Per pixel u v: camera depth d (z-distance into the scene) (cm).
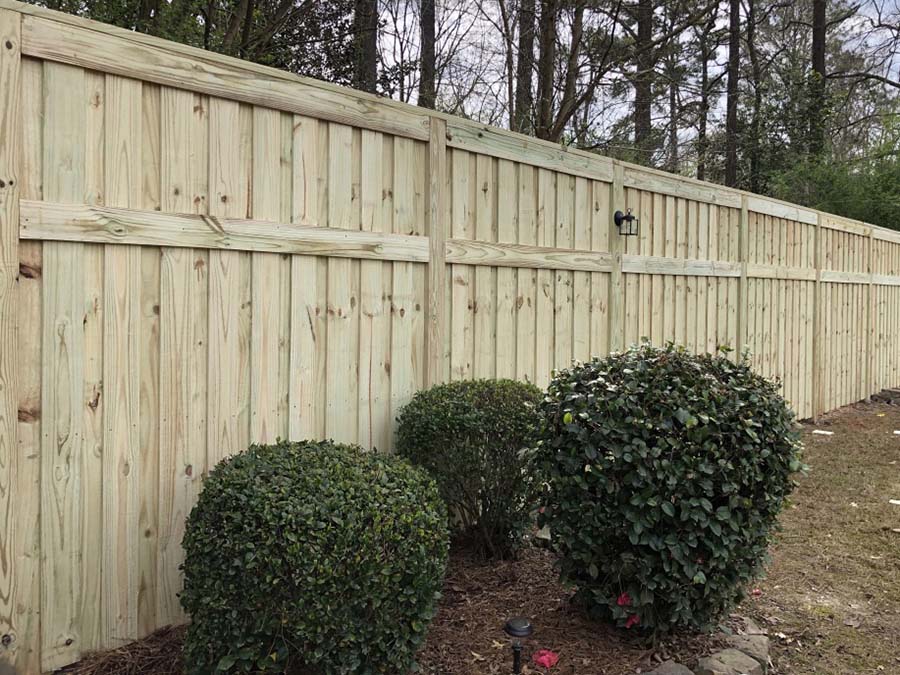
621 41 1023
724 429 270
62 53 242
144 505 271
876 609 338
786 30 1745
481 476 346
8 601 234
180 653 262
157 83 268
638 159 1126
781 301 741
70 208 245
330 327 334
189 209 280
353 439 346
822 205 1309
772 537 295
